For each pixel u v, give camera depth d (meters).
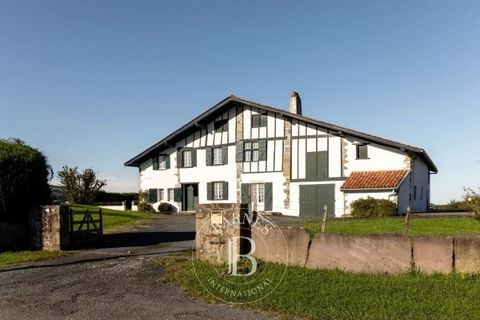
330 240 9.38
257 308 6.98
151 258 11.03
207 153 32.16
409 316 6.38
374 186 24.73
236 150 30.95
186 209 33.12
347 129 26.66
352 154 26.97
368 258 9.04
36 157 14.26
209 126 32.28
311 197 27.91
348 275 8.78
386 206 23.44
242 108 31.03
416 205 27.58
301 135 28.66
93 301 7.49
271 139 29.72
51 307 7.21
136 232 17.66
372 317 6.37
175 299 7.52
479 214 14.21
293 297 7.37
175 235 16.39
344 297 7.32
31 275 9.53
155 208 33.88
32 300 7.61
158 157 34.34
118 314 6.81
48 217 13.32
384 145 26.16
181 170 33.16
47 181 14.84
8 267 10.50
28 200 13.85
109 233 17.42
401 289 7.71
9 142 14.41
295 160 28.70
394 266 8.85
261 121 30.22
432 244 8.66
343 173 27.08
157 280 8.74
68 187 39.12
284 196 28.84
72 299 7.62
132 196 44.44
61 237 13.18
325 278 8.55
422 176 29.73
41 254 12.21
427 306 6.79
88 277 9.19
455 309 6.65
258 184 29.97
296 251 9.69
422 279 8.31
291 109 32.16
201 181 32.25
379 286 7.90
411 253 8.77
